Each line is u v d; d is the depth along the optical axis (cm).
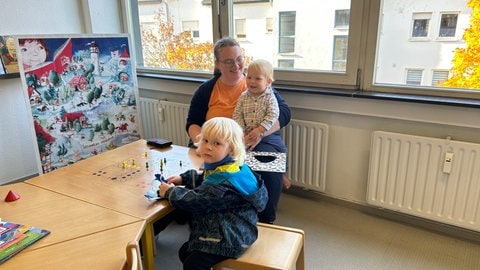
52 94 238
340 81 224
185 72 298
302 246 139
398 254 191
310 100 228
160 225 196
